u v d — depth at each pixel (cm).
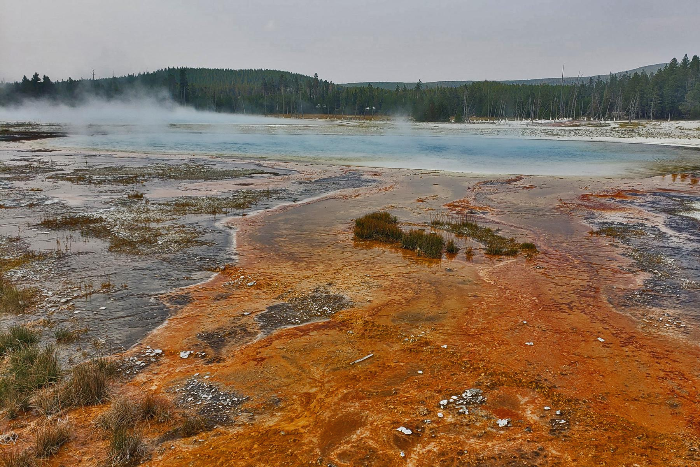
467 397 715
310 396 719
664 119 9875
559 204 2300
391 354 853
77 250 1466
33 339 877
